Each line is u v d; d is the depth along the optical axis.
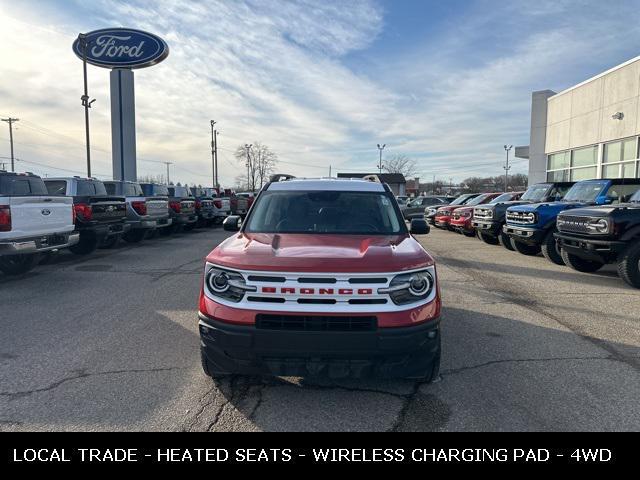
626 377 4.05
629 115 17.72
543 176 28.00
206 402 3.58
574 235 8.40
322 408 3.49
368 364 3.28
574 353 4.64
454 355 4.58
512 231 11.20
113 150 29.61
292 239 4.12
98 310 6.34
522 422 3.30
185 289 7.73
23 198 7.66
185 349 4.77
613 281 8.38
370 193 5.19
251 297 3.29
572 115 22.27
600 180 11.01
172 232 17.77
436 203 25.94
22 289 7.70
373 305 3.23
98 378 4.03
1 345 4.89
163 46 29.20
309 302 3.23
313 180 5.59
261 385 3.88
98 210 11.31
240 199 27.81
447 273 9.21
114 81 29.38
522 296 7.17
